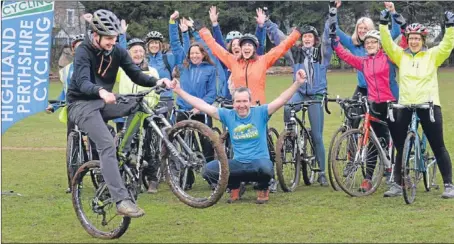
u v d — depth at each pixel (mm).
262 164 7199
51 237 6098
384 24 7668
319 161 8562
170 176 6137
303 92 8547
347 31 35094
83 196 6555
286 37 8742
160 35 9156
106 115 5914
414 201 7441
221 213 6965
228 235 6066
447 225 6316
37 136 14562
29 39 7957
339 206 7234
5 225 6535
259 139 7301
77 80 5695
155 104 8102
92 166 6047
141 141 6043
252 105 7672
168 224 6516
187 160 5938
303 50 8617
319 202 7469
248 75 8016
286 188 8055
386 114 8211
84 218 6152
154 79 6102
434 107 7562
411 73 7594
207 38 8320
